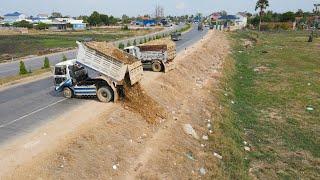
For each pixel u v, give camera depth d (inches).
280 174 658.8
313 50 2452.0
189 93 1102.4
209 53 2018.9
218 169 641.0
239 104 1085.8
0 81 1123.9
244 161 697.6
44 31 5206.7
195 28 5034.5
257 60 2027.6
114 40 2893.7
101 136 629.9
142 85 982.4
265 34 4126.5
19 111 774.5
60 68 865.5
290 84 1368.1
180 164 627.8
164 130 741.3
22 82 1122.0
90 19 6638.8
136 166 584.4
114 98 820.6
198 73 1446.9
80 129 639.8
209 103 1039.6
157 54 1246.9
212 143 751.1
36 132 636.1
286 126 898.7
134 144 653.3
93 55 815.7
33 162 514.3
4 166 503.8
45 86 1050.7
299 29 5002.5
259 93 1227.9
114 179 538.0
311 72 1624.0
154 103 852.0
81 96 878.4
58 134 621.6
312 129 879.1
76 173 515.2
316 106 1070.4
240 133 840.3
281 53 2314.2
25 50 2532.0
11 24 6525.6
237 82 1412.4
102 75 824.9
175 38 2699.3
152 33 3791.8
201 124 852.6
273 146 778.8
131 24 7032.5
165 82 1108.5
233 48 2625.5
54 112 761.6
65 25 6033.5
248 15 7313.0
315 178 648.4
